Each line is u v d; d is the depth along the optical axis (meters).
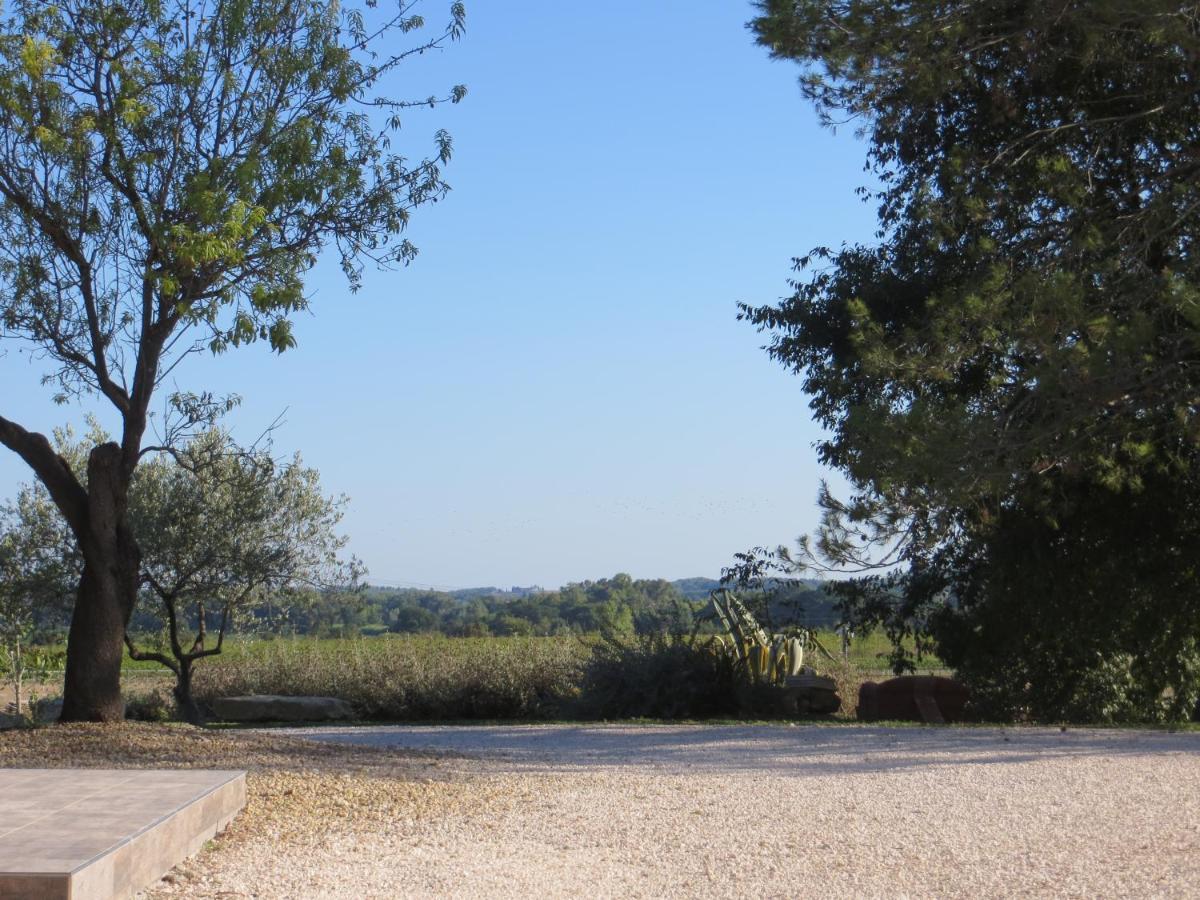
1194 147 13.61
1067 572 16.17
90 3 11.24
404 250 11.92
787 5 12.66
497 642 22.23
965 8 12.90
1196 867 6.18
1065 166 13.62
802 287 17.17
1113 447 12.70
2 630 18.19
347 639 23.00
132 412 11.38
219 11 11.55
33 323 11.43
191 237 10.30
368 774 9.05
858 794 8.58
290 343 10.88
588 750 11.59
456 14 12.00
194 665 21.88
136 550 11.41
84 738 9.98
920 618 17.91
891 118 14.11
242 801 7.25
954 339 12.09
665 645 18.23
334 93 11.64
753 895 5.75
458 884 5.86
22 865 4.81
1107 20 11.79
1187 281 11.01
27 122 10.81
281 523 18.84
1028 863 6.34
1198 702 18.30
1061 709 17.52
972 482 11.26
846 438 15.31
